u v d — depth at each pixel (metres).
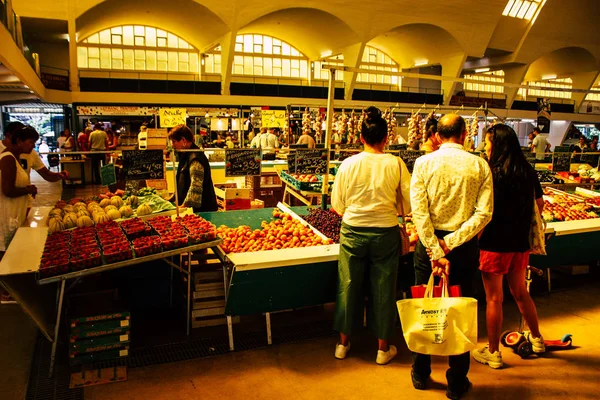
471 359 3.22
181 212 4.28
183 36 22.05
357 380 2.93
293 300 3.35
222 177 8.63
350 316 3.11
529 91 32.25
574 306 4.17
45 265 2.75
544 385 2.90
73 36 16.62
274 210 4.68
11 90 12.79
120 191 4.79
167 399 2.70
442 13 22.23
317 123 6.92
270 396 2.75
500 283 3.03
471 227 2.48
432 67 28.41
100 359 3.07
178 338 3.47
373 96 23.83
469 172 2.53
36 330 3.55
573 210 4.93
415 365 2.84
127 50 21.38
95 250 2.96
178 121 5.05
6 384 2.81
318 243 3.68
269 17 21.16
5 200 3.85
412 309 2.47
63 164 12.49
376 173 2.93
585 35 26.69
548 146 12.60
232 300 3.17
